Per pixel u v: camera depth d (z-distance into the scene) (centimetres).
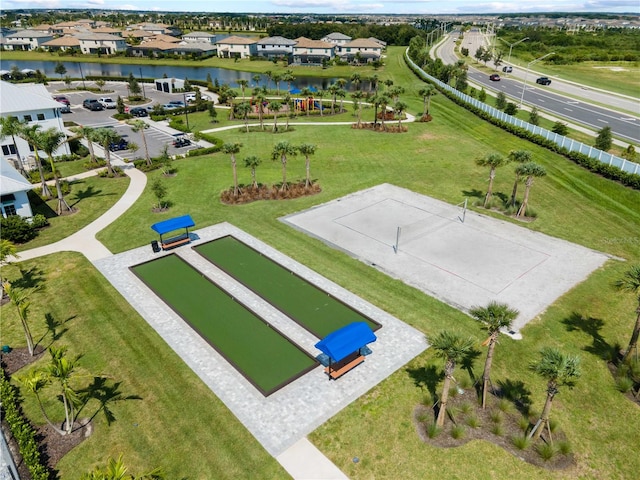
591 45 14238
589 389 1875
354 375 1964
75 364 1661
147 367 2017
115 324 2303
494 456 1587
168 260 2948
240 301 2502
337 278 2694
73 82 10200
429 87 6594
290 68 12606
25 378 1555
